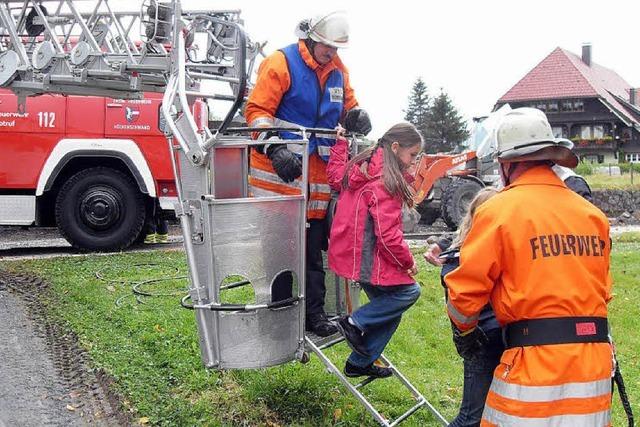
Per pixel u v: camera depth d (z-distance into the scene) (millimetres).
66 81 8648
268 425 4691
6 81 8820
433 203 17234
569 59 50812
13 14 8961
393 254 4109
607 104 48375
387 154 4121
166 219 12391
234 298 7250
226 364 4180
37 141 11172
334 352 5996
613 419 5426
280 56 4445
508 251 3074
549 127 3270
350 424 4746
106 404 5082
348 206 4258
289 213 4203
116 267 9516
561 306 3014
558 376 2957
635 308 9164
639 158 49125
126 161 11211
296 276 4305
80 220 11344
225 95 5527
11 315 7031
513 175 3330
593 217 3174
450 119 65438
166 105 4426
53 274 8922
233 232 4086
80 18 8523
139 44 8734
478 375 3662
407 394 5316
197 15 7430
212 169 4105
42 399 5129
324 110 4551
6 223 11367
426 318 7957
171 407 4883
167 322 6598
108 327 6617
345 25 4406
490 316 3607
